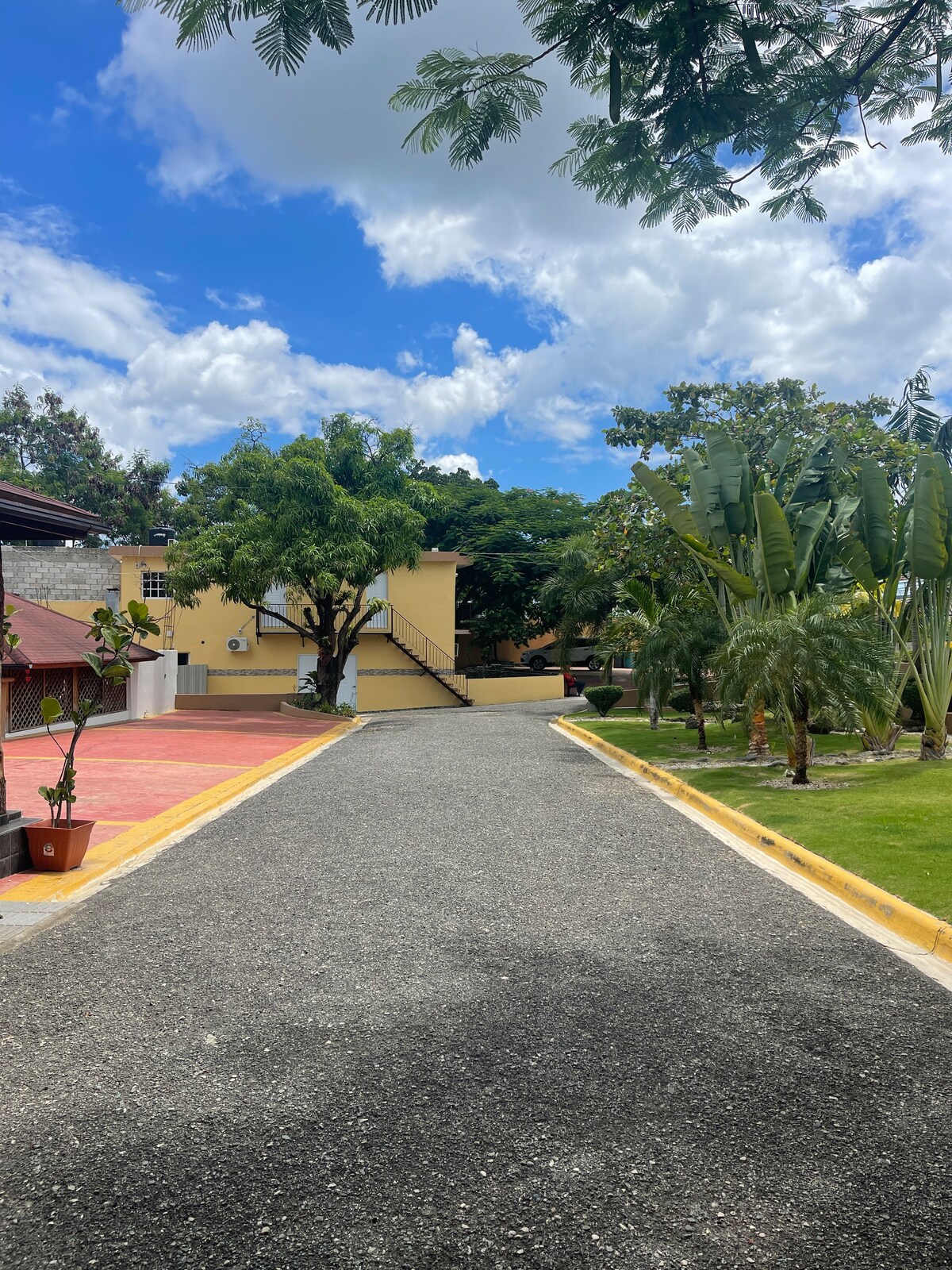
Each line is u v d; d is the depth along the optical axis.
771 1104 2.92
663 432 24.45
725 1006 3.75
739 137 2.87
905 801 8.02
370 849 6.94
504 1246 2.22
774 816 7.59
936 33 2.69
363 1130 2.77
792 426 20.33
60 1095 3.02
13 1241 2.26
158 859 6.77
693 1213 2.35
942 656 11.26
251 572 21.48
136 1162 2.61
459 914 5.13
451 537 42.12
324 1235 2.27
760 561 12.62
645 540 18.81
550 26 2.43
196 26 2.10
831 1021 3.60
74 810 8.71
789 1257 2.17
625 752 13.02
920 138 3.06
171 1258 2.19
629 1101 2.94
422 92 2.47
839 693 9.03
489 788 9.96
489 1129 2.77
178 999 3.89
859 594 13.58
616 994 3.90
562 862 6.44
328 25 2.14
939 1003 3.79
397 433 25.02
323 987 4.01
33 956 4.49
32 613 18.67
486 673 38.25
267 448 23.73
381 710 30.88
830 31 2.65
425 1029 3.53
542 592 32.72
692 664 12.88
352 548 21.58
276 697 24.86
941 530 10.70
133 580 30.05
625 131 2.78
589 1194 2.43
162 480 44.41
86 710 6.38
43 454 43.12
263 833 7.69
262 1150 2.66
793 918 5.05
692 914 5.12
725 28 2.55
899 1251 2.19
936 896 5.04
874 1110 2.87
